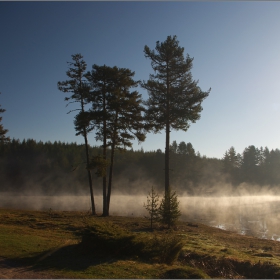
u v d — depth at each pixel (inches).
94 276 315.9
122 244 412.5
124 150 1069.1
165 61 1025.5
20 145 4264.3
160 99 998.4
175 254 418.0
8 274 313.0
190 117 979.9
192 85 1011.9
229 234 791.1
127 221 882.8
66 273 322.0
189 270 351.6
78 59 1076.5
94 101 1014.4
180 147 3457.2
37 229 657.0
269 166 3639.3
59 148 4146.2
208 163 4023.1
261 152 3900.1
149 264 381.4
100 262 369.7
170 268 359.6
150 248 422.3
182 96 1002.7
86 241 416.5
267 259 477.7
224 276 394.9
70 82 1051.3
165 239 439.8
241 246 618.8
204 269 418.6
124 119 1013.2
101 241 410.9
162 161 3218.5
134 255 413.7
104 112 986.1
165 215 799.7
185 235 693.9
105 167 1001.5
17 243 448.5
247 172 3535.9
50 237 537.6
